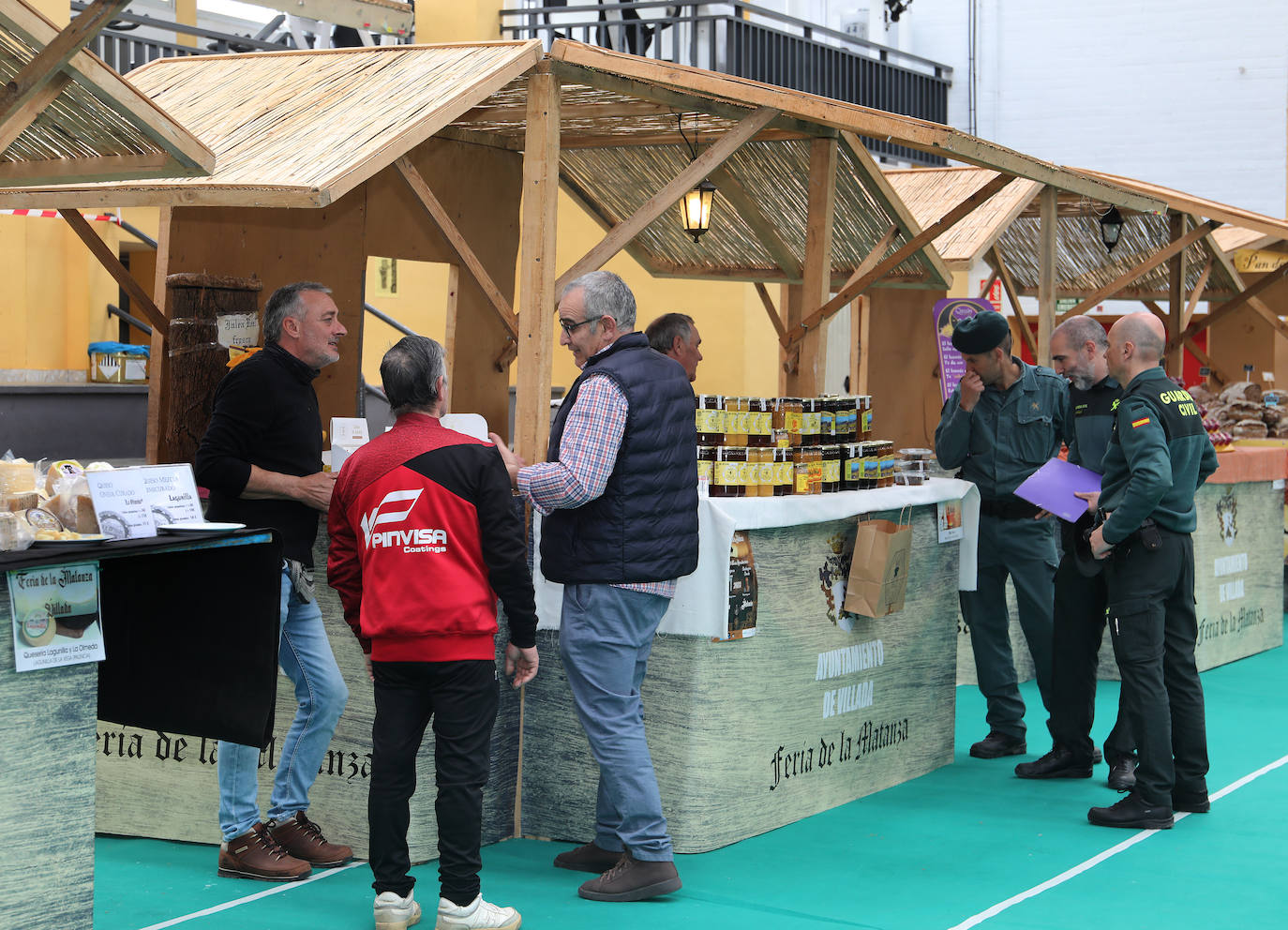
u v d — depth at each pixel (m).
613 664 4.18
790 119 6.38
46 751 3.41
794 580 4.97
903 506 5.47
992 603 6.10
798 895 4.27
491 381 7.12
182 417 5.24
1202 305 14.38
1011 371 5.94
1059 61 17.98
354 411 6.29
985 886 4.38
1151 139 17.62
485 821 4.77
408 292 12.69
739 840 4.81
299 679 4.37
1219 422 10.16
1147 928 4.02
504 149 6.97
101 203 4.81
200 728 3.85
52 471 3.63
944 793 5.50
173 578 3.88
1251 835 4.93
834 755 5.25
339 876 4.43
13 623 3.32
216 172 4.63
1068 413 5.93
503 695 4.81
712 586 4.58
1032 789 5.57
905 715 5.67
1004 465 5.92
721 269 8.30
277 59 5.75
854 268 8.28
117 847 4.75
